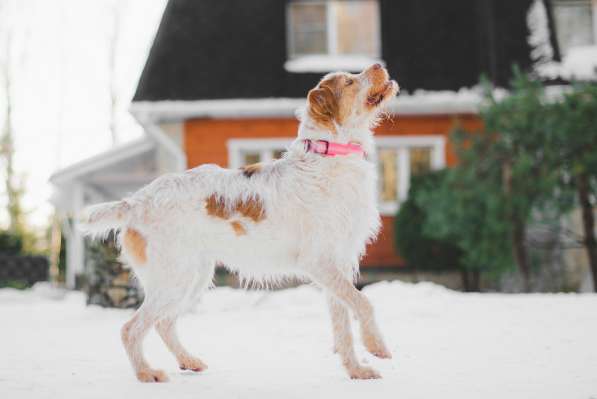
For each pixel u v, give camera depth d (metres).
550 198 8.79
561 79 10.65
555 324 5.04
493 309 5.96
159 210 3.74
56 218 14.84
